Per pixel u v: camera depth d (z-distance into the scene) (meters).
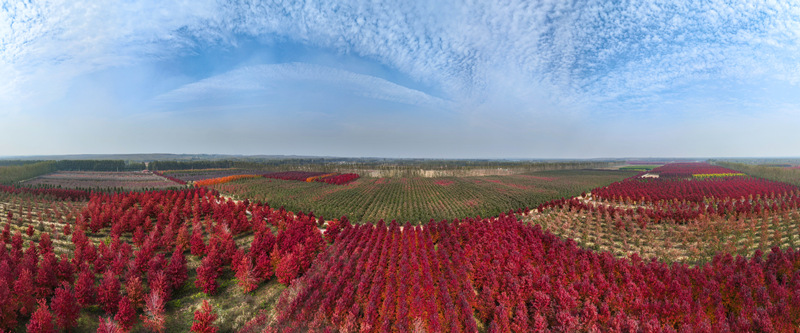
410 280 36.84
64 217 71.25
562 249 45.53
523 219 79.31
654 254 51.25
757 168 196.12
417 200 110.38
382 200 109.62
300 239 51.78
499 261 41.22
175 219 62.03
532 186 156.12
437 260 41.53
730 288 32.62
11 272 32.38
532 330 28.64
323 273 39.78
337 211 83.31
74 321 28.31
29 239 53.59
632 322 26.81
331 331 29.23
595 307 29.48
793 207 76.25
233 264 40.41
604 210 77.81
